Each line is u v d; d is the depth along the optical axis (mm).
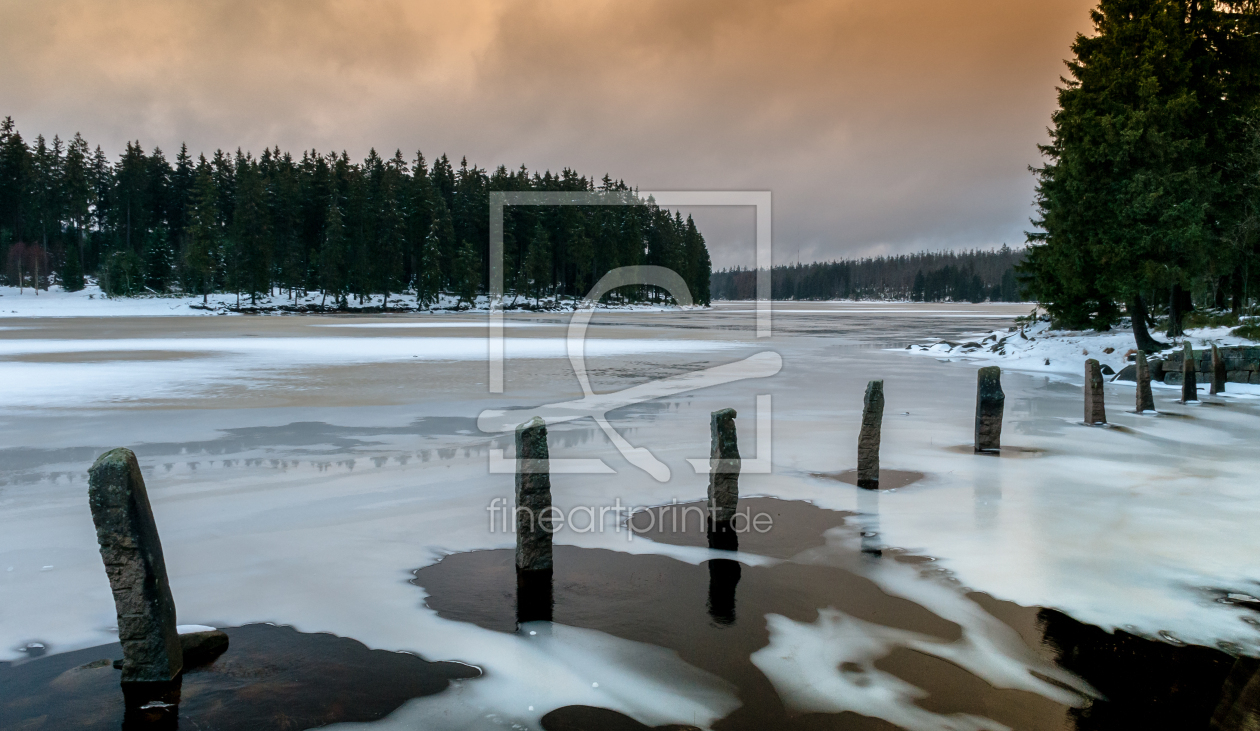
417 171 97688
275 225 94062
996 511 7348
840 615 4945
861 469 8438
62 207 103812
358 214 91125
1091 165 21562
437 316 74562
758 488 8242
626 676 4152
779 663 4297
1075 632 4695
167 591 4164
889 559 6000
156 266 94500
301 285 94938
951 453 10203
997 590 5363
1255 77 22109
